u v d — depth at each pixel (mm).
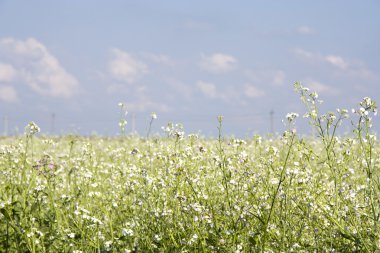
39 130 6867
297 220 6289
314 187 6559
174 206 6547
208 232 5996
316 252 5828
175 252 5699
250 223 6066
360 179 7051
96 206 6812
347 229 5957
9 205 5711
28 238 5555
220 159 6699
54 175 6672
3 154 8172
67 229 5891
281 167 6996
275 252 5773
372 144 6258
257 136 8156
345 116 6121
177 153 7566
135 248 5793
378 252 5355
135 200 7031
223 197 6996
